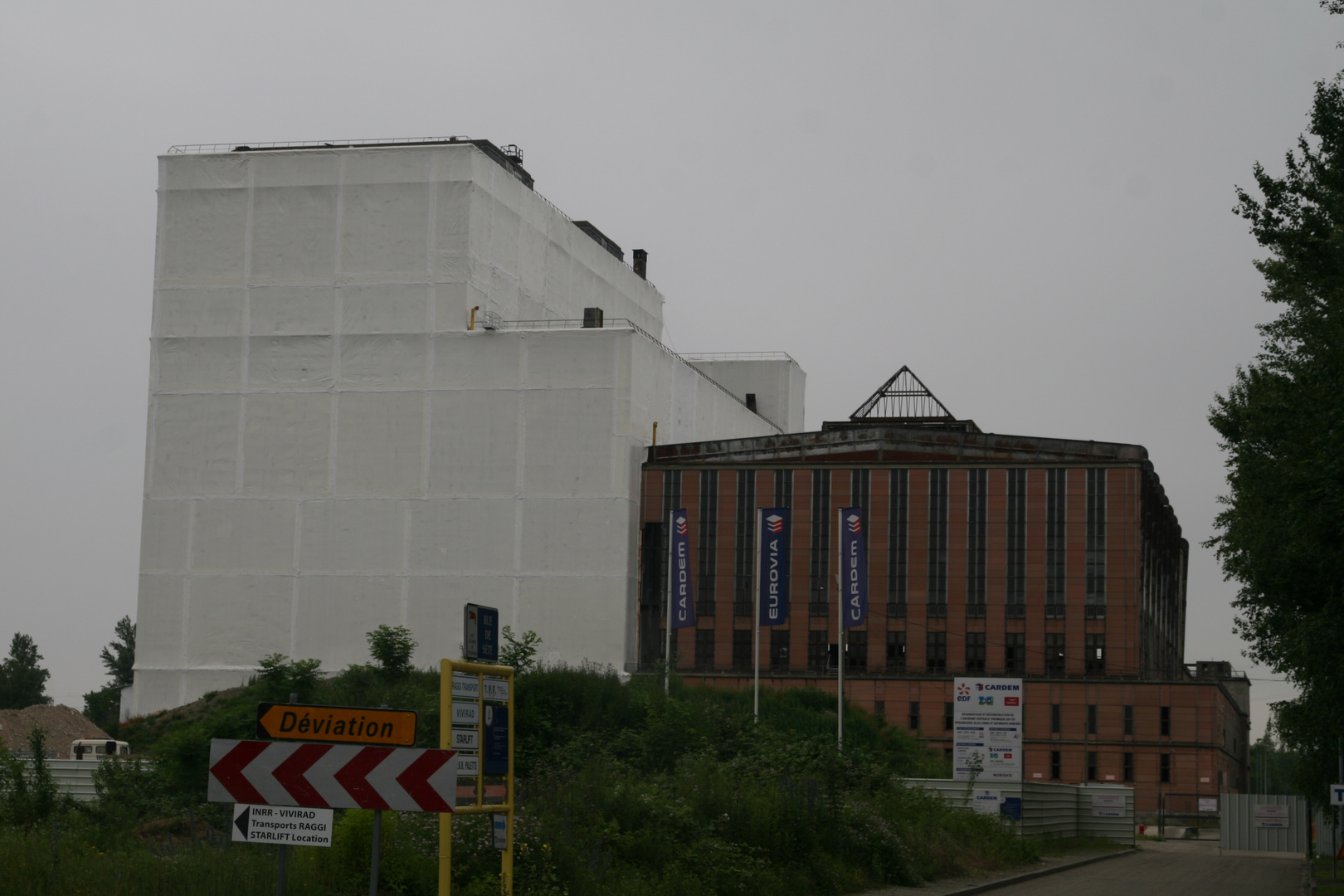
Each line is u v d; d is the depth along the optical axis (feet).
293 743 47.03
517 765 118.62
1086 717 346.13
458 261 351.67
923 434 363.15
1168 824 339.36
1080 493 354.33
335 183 357.82
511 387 352.08
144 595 355.97
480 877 65.77
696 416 405.39
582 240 407.44
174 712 325.42
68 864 62.80
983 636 353.31
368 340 355.36
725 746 131.03
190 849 71.41
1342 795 132.57
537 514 349.20
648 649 357.00
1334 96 108.78
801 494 362.53
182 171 363.35
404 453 352.90
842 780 118.83
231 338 359.25
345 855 66.33
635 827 82.23
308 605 351.25
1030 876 118.42
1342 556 93.61
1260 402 120.26
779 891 82.64
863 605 202.08
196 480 357.61
